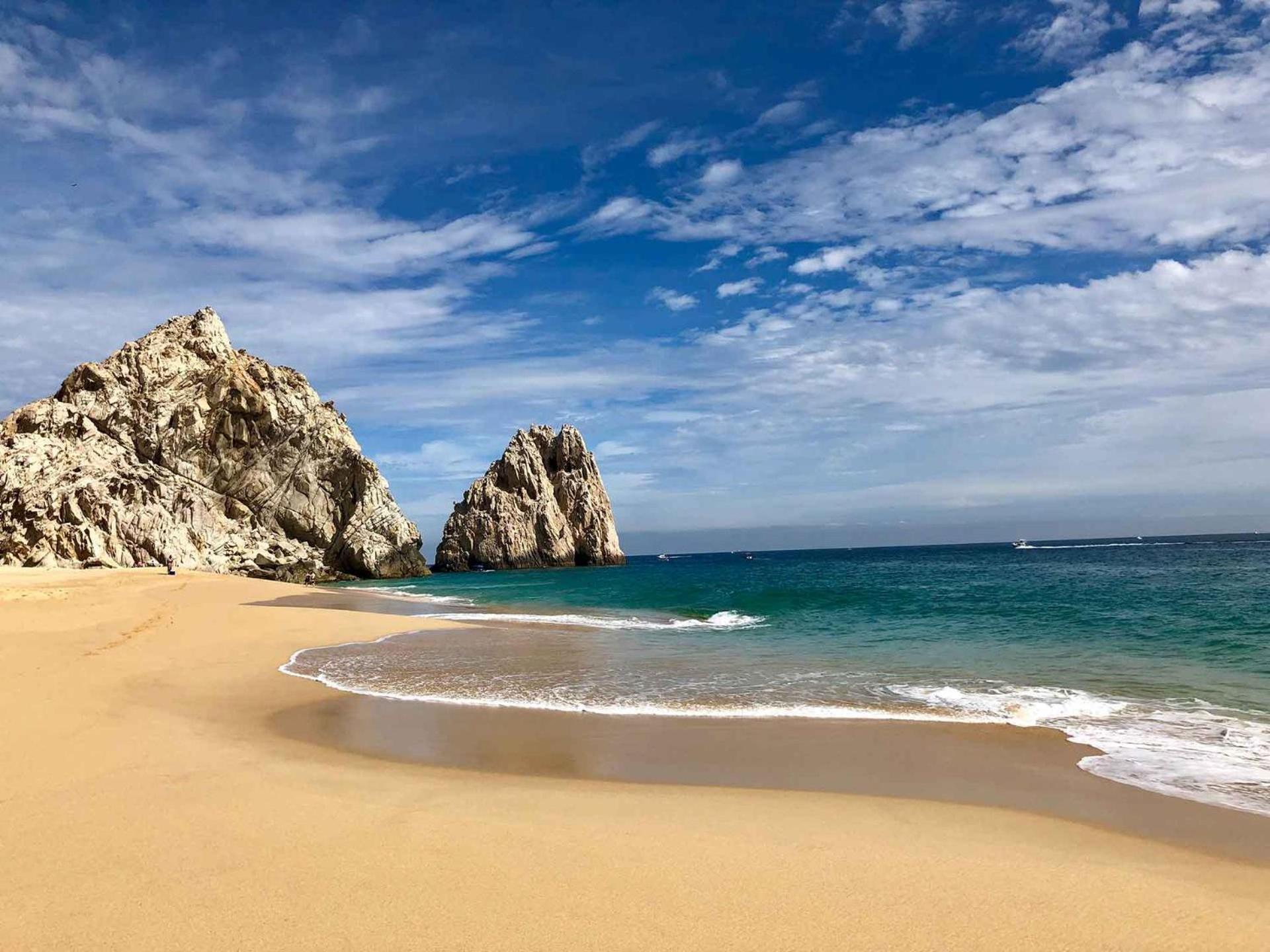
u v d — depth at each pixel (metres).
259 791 8.66
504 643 24.69
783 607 37.81
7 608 28.98
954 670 18.41
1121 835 7.66
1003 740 11.77
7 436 77.88
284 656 21.42
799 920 5.59
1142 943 5.32
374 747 11.29
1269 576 50.25
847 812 8.33
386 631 28.39
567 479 125.06
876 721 13.14
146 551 73.06
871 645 23.27
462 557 115.19
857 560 133.25
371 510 91.19
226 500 85.06
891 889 6.18
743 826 7.78
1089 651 21.03
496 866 6.52
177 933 5.20
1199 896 6.14
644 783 9.45
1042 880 6.44
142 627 25.31
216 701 14.67
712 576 76.44
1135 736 11.91
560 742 11.72
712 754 11.00
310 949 5.00
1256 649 20.47
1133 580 48.47
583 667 19.44
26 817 7.61
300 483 88.69
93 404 81.94
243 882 6.08
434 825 7.59
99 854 6.64
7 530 69.81
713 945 5.14
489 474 123.12
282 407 88.69
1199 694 15.14
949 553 172.25
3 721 11.73
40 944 5.02
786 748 11.35
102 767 9.50
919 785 9.48
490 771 9.98
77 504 71.62
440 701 15.03
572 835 7.38
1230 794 9.09
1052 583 48.78
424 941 5.14
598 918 5.55
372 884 6.08
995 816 8.25
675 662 20.28
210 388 84.75
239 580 65.31
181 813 7.82
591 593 53.91
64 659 18.28
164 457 82.06
